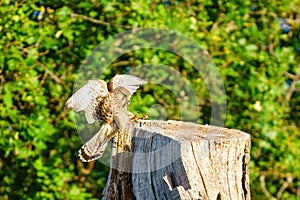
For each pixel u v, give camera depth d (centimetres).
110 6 1672
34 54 1667
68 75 1672
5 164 1764
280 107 1695
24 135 1662
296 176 1711
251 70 1678
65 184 1677
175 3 1681
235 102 1686
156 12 1661
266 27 1709
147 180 976
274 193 1766
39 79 1705
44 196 1664
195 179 924
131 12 1669
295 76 1725
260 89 1680
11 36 1681
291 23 1736
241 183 969
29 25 1684
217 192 935
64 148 1672
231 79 1689
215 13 1698
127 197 1030
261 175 1725
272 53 1702
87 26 1684
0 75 1670
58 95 1662
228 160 953
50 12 1684
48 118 1661
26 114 1681
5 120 1672
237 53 1678
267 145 1686
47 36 1680
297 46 1736
